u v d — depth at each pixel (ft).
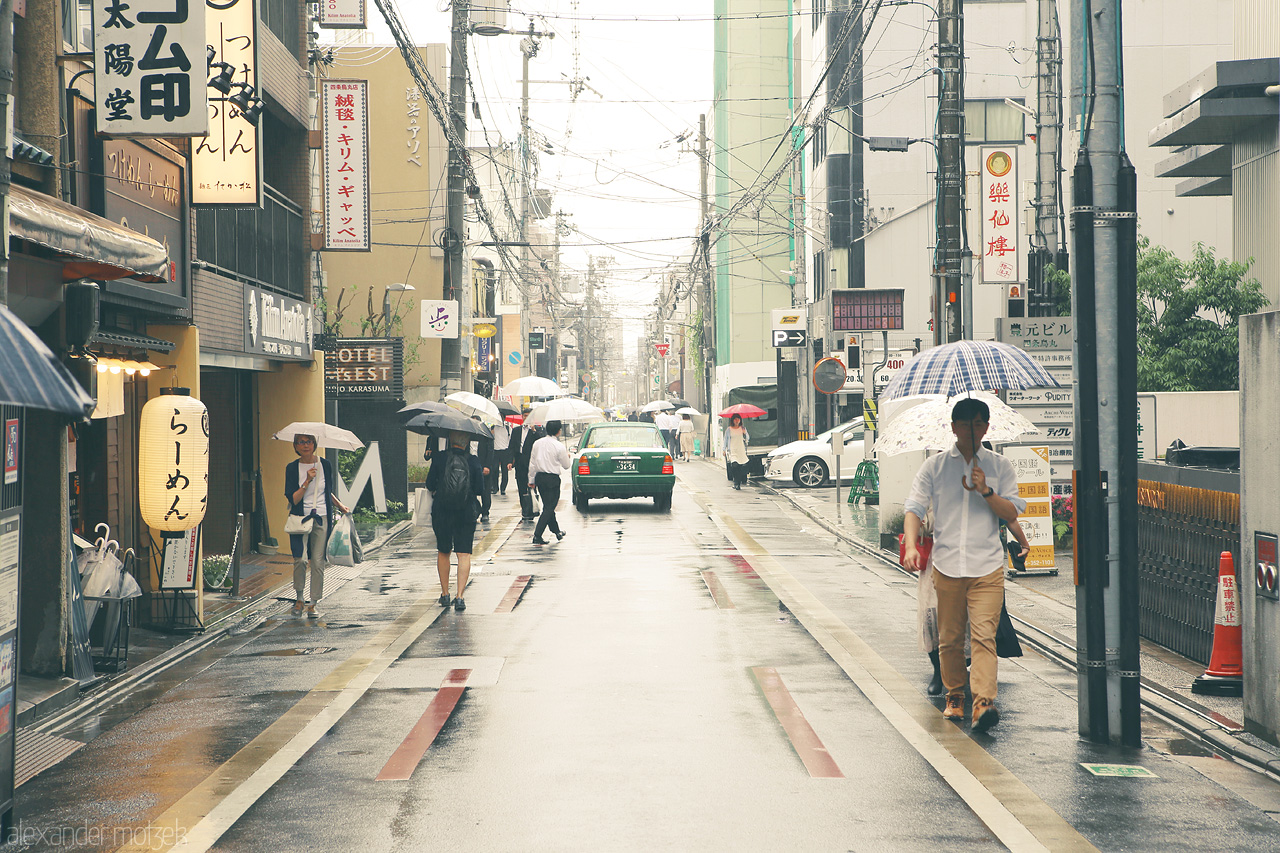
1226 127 37.60
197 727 24.27
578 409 77.71
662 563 51.80
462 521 40.27
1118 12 23.15
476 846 16.78
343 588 45.39
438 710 25.21
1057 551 52.54
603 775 20.29
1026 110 65.46
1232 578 26.48
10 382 13.83
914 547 24.76
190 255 39.19
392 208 113.19
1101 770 20.66
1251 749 21.45
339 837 17.25
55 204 25.88
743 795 19.13
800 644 32.86
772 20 189.06
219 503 54.85
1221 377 70.54
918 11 116.88
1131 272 22.81
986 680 23.40
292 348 53.67
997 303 113.09
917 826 17.58
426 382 112.78
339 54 112.78
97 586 29.48
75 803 19.17
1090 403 22.62
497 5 85.30
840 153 118.83
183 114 31.27
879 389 81.35
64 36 31.68
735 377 189.88
